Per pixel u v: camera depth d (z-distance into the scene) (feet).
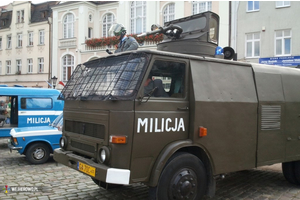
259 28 64.23
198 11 69.72
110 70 14.40
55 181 20.63
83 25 85.61
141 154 12.64
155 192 13.10
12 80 111.55
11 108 40.06
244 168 16.15
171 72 13.87
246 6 65.41
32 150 26.18
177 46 18.21
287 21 61.57
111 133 12.63
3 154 31.42
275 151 17.71
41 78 103.04
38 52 103.76
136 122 12.44
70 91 16.60
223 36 66.44
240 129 15.92
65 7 89.15
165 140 13.41
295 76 19.45
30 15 107.55
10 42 113.60
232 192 18.51
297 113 19.04
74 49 87.92
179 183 13.61
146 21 75.97
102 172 12.20
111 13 84.99
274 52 63.16
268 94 17.47
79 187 19.15
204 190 14.75
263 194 18.24
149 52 13.10
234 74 16.19
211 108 14.66
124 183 12.03
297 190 19.27
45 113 37.73
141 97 12.59
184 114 14.07
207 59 15.14
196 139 14.10
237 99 15.84
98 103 13.64
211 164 14.78
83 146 14.62
